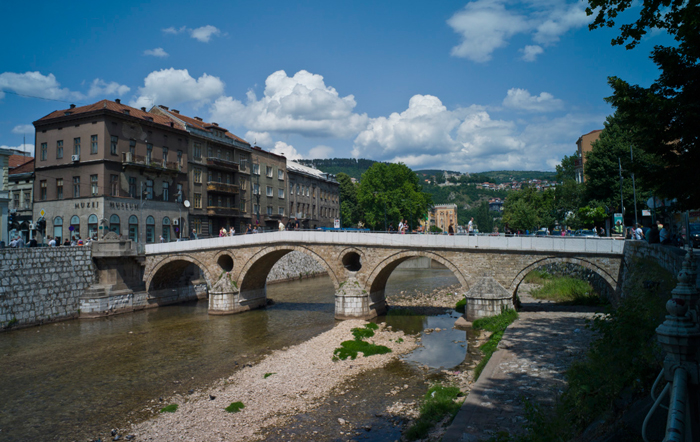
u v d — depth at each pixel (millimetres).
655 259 19672
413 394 18062
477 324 28672
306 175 78000
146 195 46562
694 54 10539
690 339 4809
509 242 30188
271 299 44219
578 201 55188
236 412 16938
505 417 12219
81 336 30094
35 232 45969
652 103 10828
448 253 31766
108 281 38344
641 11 10289
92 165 42844
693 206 12172
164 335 30312
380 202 82750
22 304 32375
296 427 15438
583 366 12594
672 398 4266
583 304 33312
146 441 14828
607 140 43156
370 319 34094
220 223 57562
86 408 18094
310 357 23734
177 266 43344
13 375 22328
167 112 53406
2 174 40562
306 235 36062
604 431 8523
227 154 58906
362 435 14555
